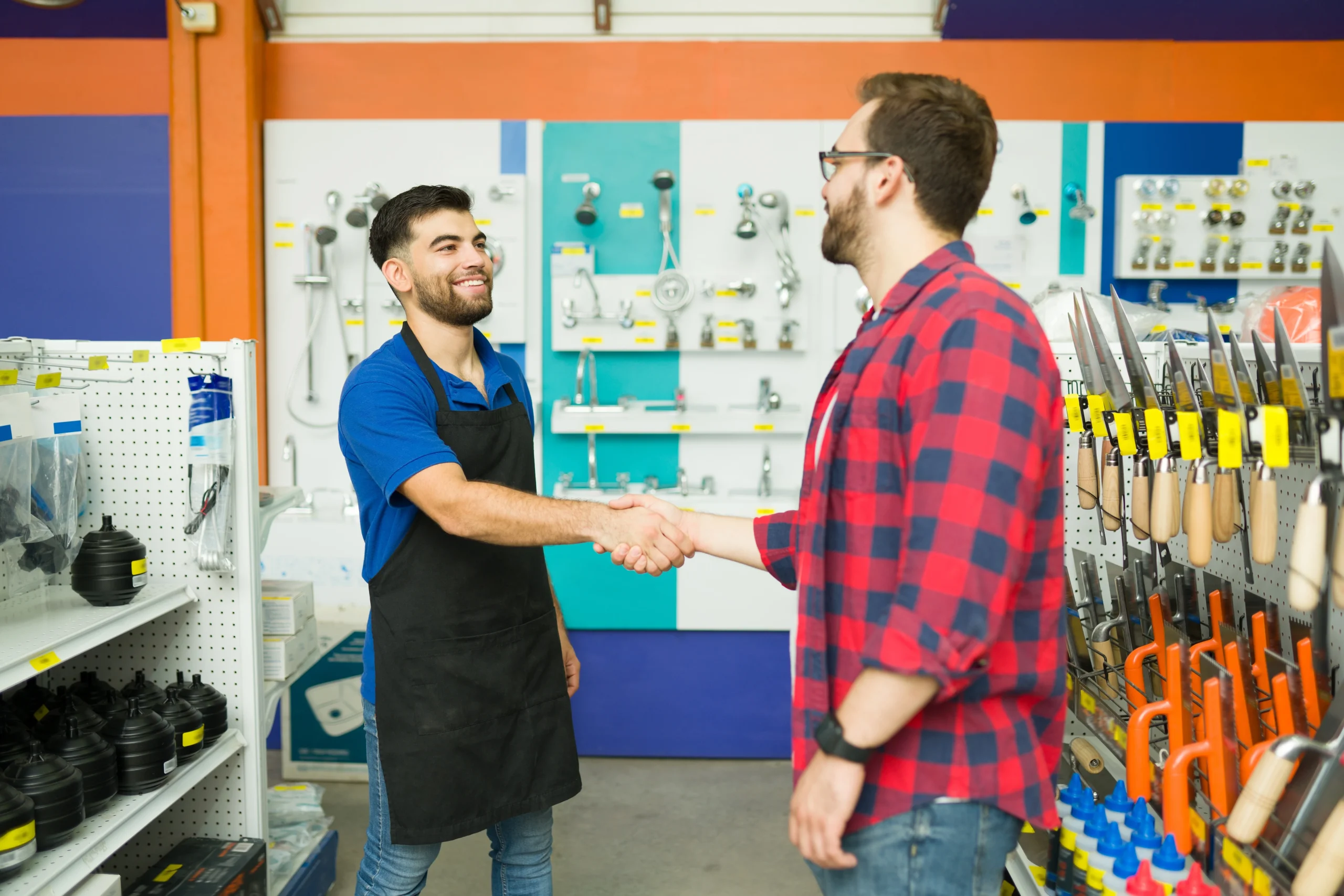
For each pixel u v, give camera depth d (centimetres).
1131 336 155
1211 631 173
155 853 222
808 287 355
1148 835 148
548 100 368
